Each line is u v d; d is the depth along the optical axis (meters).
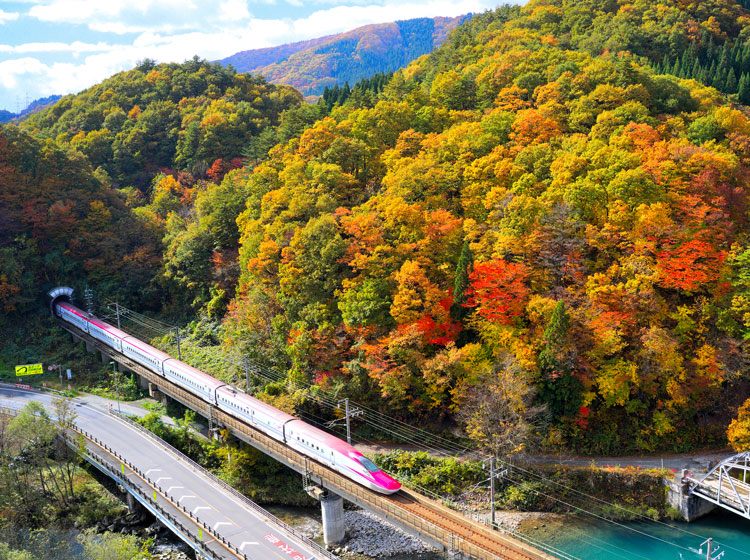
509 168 91.31
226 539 59.81
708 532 64.69
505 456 70.81
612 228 78.12
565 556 61.12
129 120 168.25
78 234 124.12
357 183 104.00
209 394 84.12
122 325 118.88
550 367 70.75
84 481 79.31
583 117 102.81
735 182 87.69
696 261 77.62
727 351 73.06
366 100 129.75
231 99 181.25
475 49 150.00
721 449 73.44
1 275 115.19
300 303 87.38
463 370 73.50
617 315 72.69
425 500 61.12
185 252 117.25
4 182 120.25
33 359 112.69
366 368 78.81
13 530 65.62
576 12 161.12
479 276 75.06
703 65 140.50
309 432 69.06
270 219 101.94
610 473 69.69
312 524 70.94
